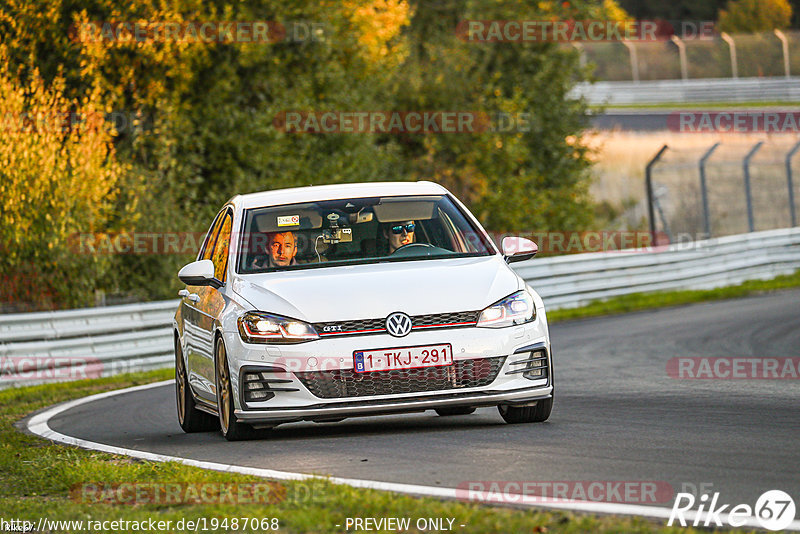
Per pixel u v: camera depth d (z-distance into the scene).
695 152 135.25
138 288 75.88
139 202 75.69
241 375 25.94
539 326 26.81
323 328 25.72
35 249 66.06
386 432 27.64
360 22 96.25
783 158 129.75
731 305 67.69
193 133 85.38
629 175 131.00
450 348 25.70
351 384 25.52
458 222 29.56
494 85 113.06
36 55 76.25
